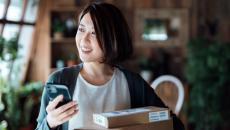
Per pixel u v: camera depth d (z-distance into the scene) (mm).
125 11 5191
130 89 1430
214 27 5199
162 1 5199
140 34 5203
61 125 1309
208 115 4738
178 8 5184
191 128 5145
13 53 4227
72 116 1189
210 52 4629
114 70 1439
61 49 5246
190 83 4961
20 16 4680
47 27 5004
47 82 1358
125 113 1243
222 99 4781
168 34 5219
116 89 1397
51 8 4973
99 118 1239
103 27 1272
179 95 2332
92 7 1295
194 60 4742
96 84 1385
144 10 5180
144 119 1253
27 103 4609
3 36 4520
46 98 1299
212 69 4648
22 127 4465
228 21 5191
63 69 1410
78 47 1344
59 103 1200
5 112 4305
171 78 2365
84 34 1308
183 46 5199
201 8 5219
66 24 5078
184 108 4809
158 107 1372
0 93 4242
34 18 4961
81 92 1348
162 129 1286
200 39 4891
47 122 1202
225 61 4574
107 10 1297
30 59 5090
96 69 1386
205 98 4695
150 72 5035
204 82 4684
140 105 1453
